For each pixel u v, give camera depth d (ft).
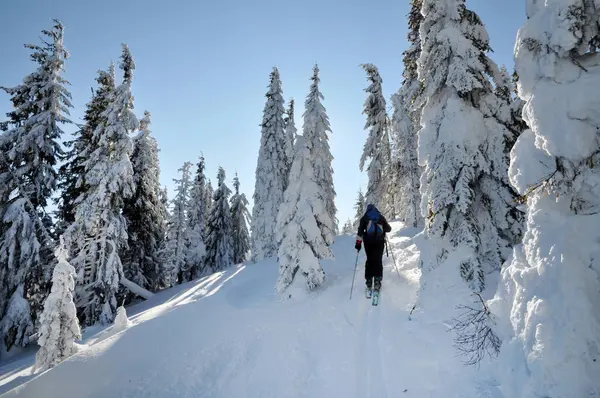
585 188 13.28
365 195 79.05
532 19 14.53
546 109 13.56
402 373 17.25
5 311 53.83
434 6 27.86
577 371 11.11
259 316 29.07
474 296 20.63
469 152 23.76
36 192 59.98
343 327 24.08
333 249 58.18
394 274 31.27
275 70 97.14
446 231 24.40
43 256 59.88
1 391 30.07
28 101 61.26
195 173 133.80
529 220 14.88
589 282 12.05
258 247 86.99
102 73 71.77
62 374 21.85
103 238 58.39
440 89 27.66
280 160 92.63
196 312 30.94
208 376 21.50
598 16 13.24
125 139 60.70
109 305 57.26
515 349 13.92
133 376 21.80
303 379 19.36
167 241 117.08
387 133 78.07
